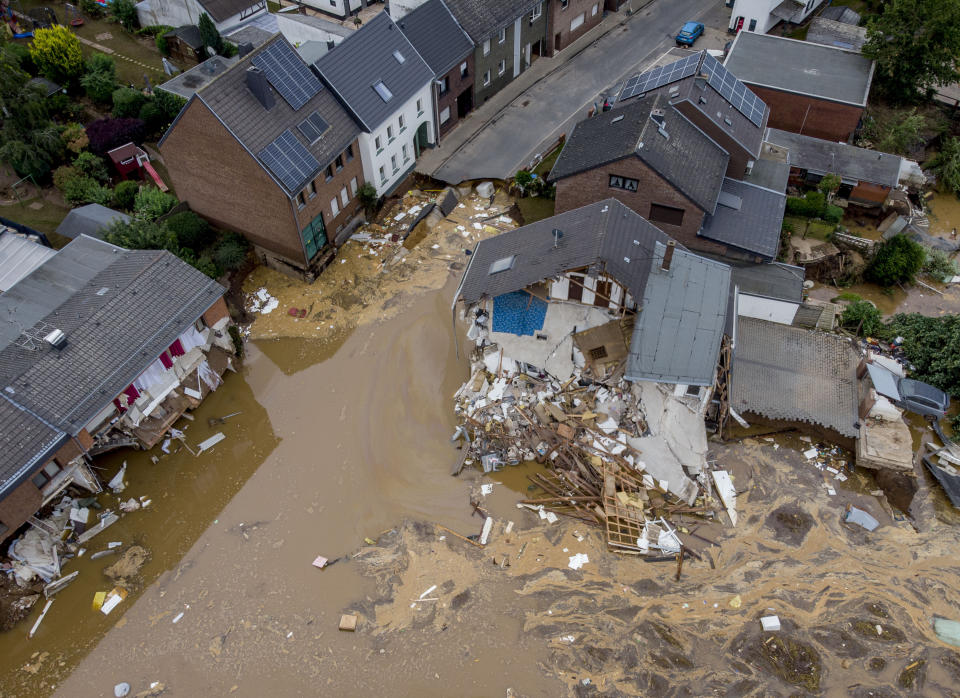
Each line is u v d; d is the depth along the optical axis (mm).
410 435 33750
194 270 34469
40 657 26969
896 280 40125
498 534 30125
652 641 26641
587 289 32938
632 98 43438
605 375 33406
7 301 35156
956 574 28438
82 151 46719
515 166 47312
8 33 58062
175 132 37656
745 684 25391
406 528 30484
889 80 49250
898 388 33188
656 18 61906
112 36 61781
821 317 36281
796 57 49594
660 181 36781
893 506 30828
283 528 30734
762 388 33156
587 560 29188
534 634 27062
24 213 45750
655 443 31688
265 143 36812
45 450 28125
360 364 37000
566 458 31922
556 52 58250
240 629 27547
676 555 29141
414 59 44906
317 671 26344
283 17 57531
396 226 44406
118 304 31984
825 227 40375
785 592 27984
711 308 31969
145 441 32625
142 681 26219
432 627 27406
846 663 25844
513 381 34500
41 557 29172
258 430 34375
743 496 31250
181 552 30031
